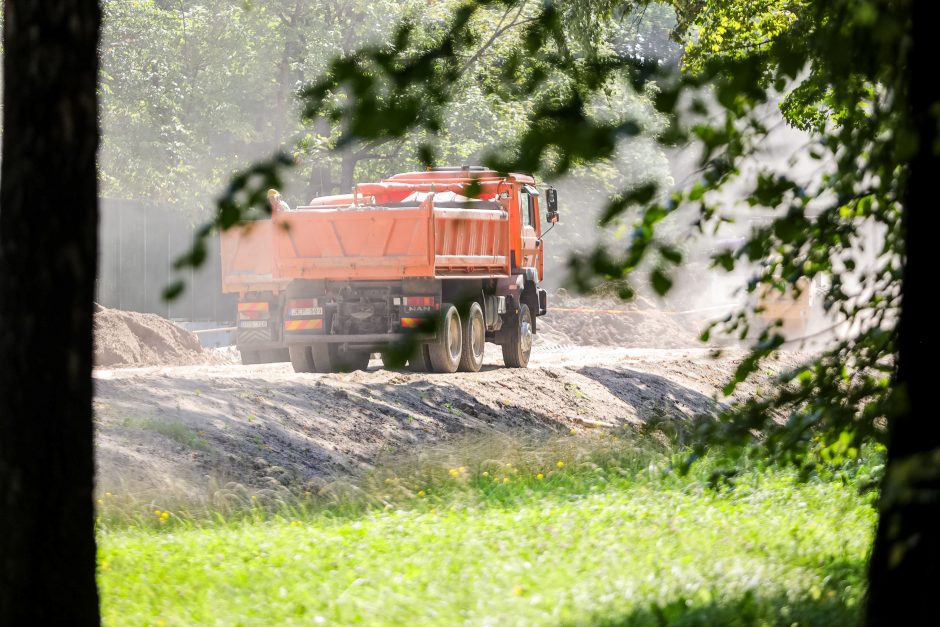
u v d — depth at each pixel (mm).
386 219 69562
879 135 21016
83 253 17000
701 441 25156
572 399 71188
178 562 26500
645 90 16234
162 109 120250
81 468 17188
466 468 45469
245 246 75938
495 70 18500
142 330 88188
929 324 18312
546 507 35906
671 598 22594
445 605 22172
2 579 16922
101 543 29062
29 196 16641
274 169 14500
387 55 14938
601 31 47969
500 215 77688
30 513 16844
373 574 24797
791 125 38125
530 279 84812
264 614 22031
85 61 16906
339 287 72562
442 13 124688
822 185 21656
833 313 25125
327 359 73500
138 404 46250
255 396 50656
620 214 15266
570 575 24297
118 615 22094
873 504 26672
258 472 42406
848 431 24797
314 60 123562
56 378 16844
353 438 50500
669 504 35281
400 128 14234
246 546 28531
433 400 59469
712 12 73250
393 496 40812
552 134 13727
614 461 49750
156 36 117000
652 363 88500
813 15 19828
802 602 22594
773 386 25312
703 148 15961
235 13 124250
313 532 30844
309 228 71062
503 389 66812
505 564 25344
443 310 69750
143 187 119500
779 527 31203
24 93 16625
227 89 127688
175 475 39312
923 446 18328
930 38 17297
